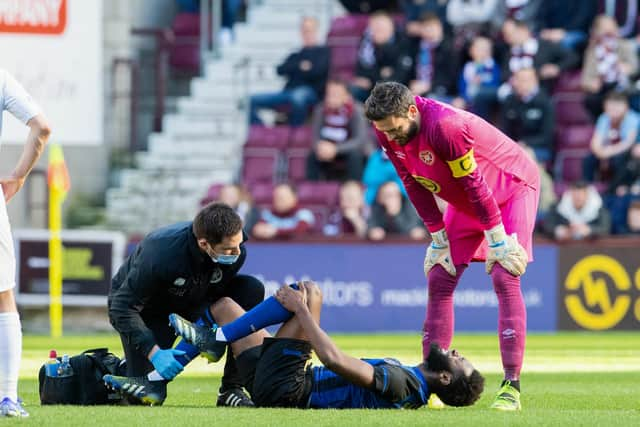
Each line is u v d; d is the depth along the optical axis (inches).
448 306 1010.7
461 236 1000.9
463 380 870.4
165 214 2603.3
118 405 926.4
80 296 2230.6
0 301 832.3
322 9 2955.2
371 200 2335.1
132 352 917.8
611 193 2354.8
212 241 877.8
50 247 2213.3
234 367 940.0
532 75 2437.3
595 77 2508.6
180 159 2721.5
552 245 2236.7
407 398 869.8
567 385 1306.6
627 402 1080.8
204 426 759.7
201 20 2910.9
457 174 927.0
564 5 2657.5
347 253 2234.3
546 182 2301.9
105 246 2231.8
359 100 2541.8
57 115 2322.8
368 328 2233.0
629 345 1940.2
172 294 919.0
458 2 2719.0
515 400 938.1
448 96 2514.8
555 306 2234.3
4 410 812.6
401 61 2516.0
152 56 2874.0
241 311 924.6
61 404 929.5
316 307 877.2
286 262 2230.6
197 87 2834.6
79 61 2319.1
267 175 2573.8
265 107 2635.3
